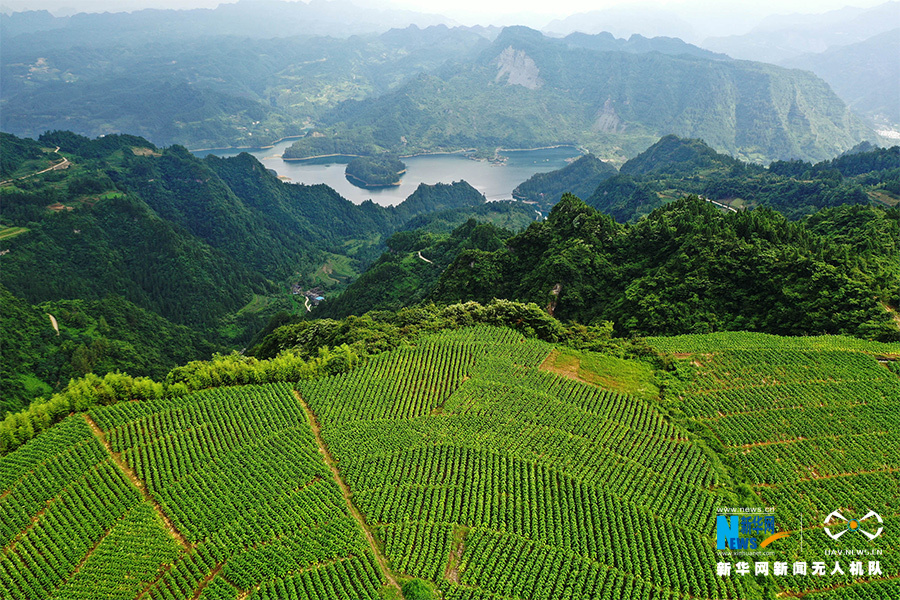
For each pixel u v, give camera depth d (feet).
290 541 153.58
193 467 186.29
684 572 142.61
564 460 184.03
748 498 167.32
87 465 186.70
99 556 153.28
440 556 148.05
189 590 142.51
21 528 165.37
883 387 213.05
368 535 157.17
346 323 330.75
